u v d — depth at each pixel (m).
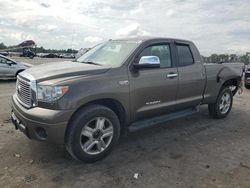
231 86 7.05
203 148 4.87
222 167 4.14
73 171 3.87
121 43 5.10
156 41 5.03
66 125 3.77
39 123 3.73
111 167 4.03
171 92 5.18
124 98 4.38
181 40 5.57
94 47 5.71
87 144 4.04
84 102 3.89
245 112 7.62
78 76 3.98
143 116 4.84
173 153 4.61
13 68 13.69
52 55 59.94
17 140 4.89
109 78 4.19
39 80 3.87
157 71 4.89
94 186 3.51
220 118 6.79
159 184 3.60
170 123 6.28
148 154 4.53
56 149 4.56
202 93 6.00
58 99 3.71
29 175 3.71
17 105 4.18
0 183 3.49
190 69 5.56
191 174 3.89
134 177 3.76
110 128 4.26
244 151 4.80
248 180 3.78
